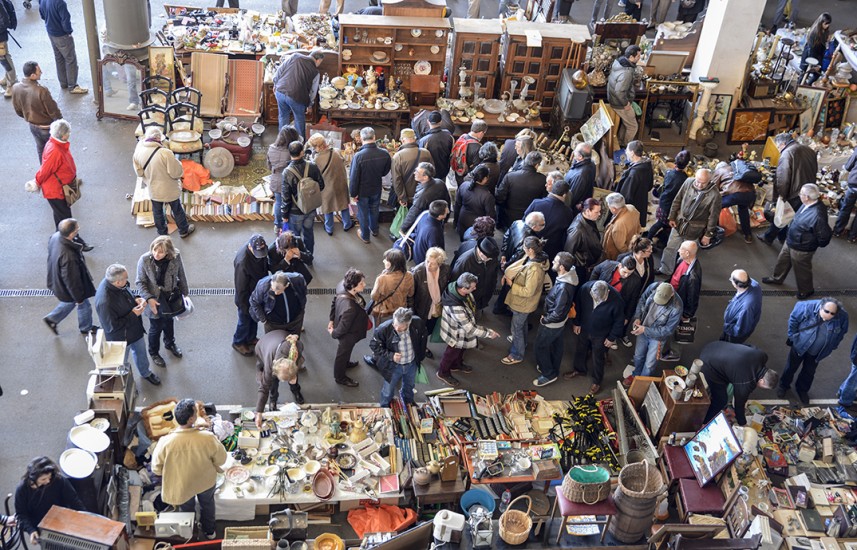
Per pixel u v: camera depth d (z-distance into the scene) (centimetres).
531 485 898
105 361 875
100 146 1372
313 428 913
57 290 970
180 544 811
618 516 816
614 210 1071
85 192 1270
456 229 1152
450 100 1476
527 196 1129
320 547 806
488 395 1009
